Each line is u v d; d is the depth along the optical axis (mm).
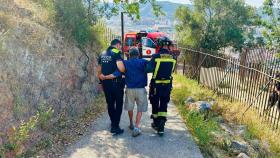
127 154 5676
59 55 7723
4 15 7207
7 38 6504
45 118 6059
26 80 6324
